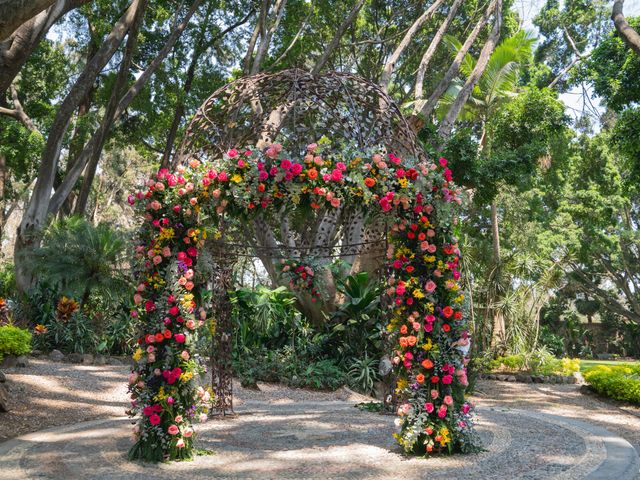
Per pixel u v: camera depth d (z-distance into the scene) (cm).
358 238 1124
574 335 3073
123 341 1145
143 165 2961
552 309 3053
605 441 586
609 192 2328
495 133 1636
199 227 516
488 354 1344
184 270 506
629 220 2709
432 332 519
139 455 492
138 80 1418
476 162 1232
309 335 1099
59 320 1111
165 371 490
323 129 644
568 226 2308
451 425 515
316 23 1914
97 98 1859
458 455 514
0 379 746
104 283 1108
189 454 499
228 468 466
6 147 1794
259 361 1015
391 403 770
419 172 511
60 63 1970
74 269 1092
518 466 473
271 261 1155
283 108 709
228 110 598
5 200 2384
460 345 517
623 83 1191
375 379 966
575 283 2786
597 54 1241
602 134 2309
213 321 583
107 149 2012
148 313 503
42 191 1253
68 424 652
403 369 525
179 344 502
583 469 464
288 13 1856
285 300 1092
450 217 524
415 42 2097
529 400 955
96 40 1720
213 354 745
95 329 1112
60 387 803
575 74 1285
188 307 500
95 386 841
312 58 2036
